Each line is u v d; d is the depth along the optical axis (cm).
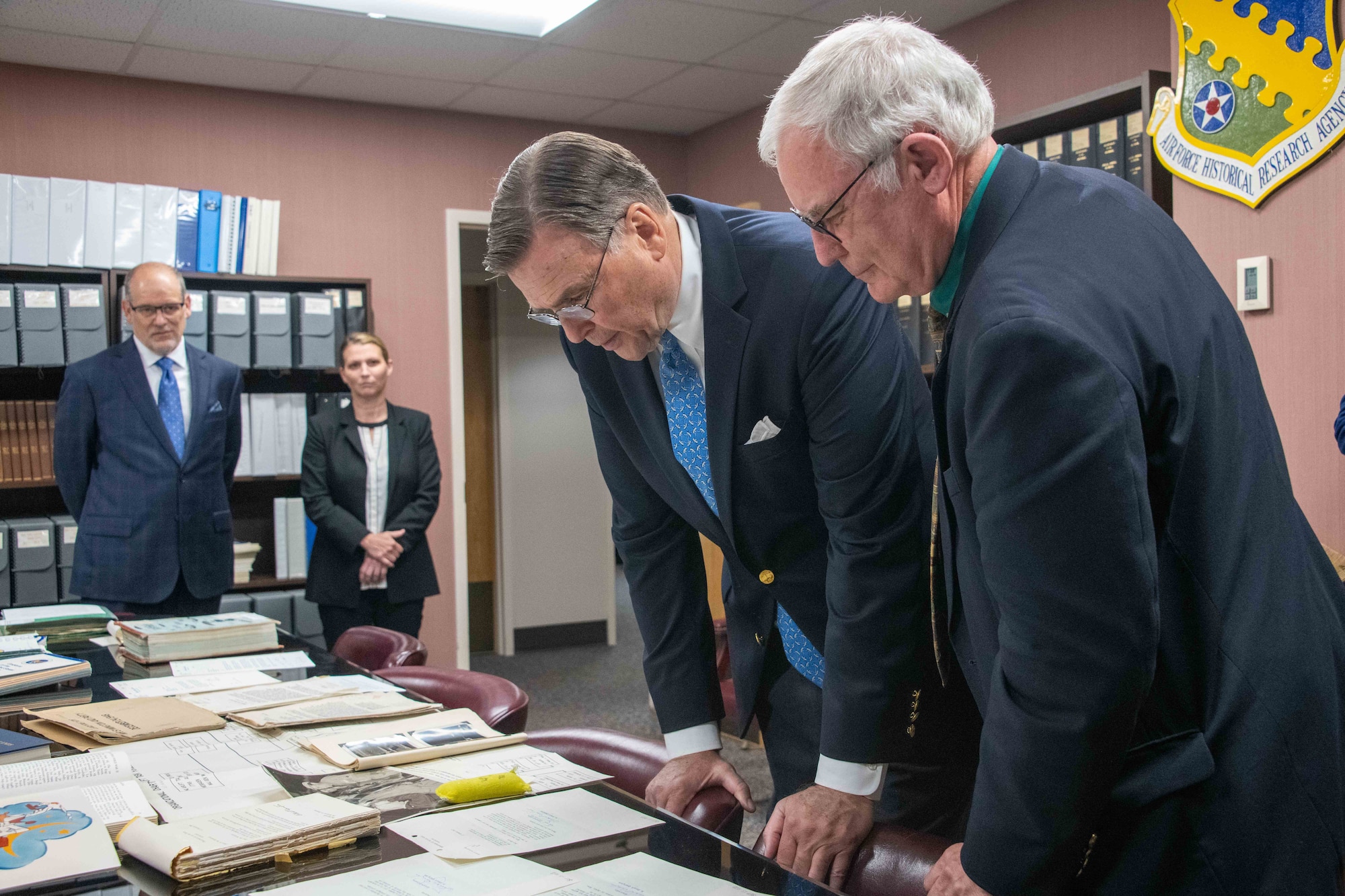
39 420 416
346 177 514
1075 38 389
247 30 415
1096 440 82
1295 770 91
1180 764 91
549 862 96
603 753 156
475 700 192
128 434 348
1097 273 90
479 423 658
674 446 149
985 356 87
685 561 160
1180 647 92
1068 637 85
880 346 135
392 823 107
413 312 530
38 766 122
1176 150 292
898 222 99
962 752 157
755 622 165
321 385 496
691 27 424
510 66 467
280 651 213
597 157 123
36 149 449
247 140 492
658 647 157
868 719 131
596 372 152
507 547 631
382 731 141
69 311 410
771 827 128
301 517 464
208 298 440
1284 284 268
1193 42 285
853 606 134
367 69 466
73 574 347
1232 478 94
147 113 471
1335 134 253
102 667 195
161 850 92
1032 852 90
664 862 96
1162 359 89
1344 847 92
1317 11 255
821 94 97
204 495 358
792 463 144
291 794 115
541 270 123
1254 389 102
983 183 101
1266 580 94
